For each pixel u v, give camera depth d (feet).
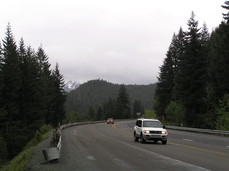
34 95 186.29
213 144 80.84
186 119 185.47
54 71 274.77
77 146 72.90
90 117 570.87
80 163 45.93
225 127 144.15
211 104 171.12
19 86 170.40
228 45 156.87
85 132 140.05
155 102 274.98
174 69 260.01
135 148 68.39
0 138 136.05
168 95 258.37
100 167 42.19
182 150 64.75
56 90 268.00
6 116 163.12
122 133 131.85
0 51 172.76
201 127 178.81
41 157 53.72
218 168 41.29
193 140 95.86
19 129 162.91
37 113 186.70
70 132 139.95
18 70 171.32
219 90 164.66
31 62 210.59
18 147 155.22
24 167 44.70
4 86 163.53
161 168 41.19
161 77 263.29
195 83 176.96
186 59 180.14
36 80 196.65
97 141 88.22
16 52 177.99
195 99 175.73
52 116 258.98
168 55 263.29
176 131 154.30
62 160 49.14
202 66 177.78
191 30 180.75
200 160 49.14
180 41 256.93
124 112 515.91
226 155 56.24
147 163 45.78
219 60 165.27
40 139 108.27
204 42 182.19
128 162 46.83
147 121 86.28
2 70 166.81
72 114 467.52
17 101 178.40
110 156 54.08
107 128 186.19
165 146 74.08
